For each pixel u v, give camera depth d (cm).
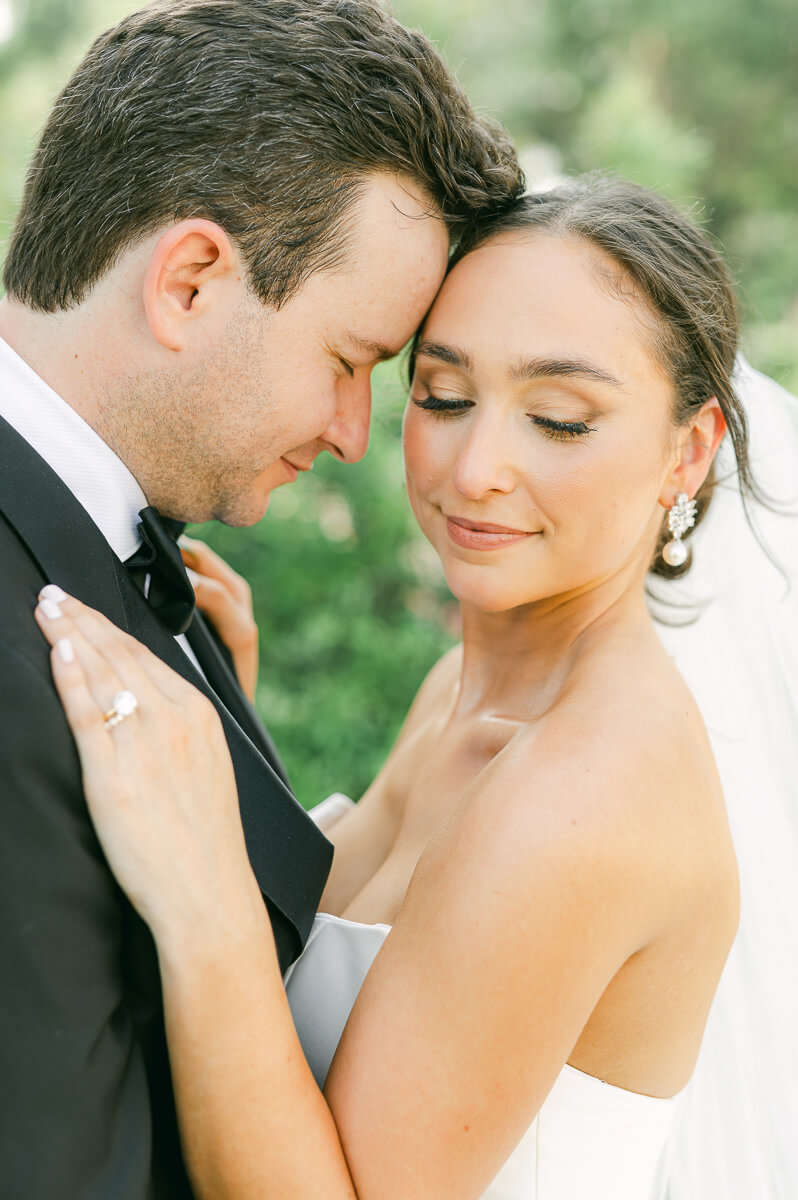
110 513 162
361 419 179
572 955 140
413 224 164
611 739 152
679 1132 221
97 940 129
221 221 156
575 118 809
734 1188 219
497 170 171
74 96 163
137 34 161
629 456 165
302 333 163
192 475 169
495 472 163
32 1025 122
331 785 418
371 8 167
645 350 164
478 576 172
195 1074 132
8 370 155
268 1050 134
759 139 846
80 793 129
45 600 136
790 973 225
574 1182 164
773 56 845
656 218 172
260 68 156
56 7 756
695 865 154
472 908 139
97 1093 125
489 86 808
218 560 230
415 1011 140
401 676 435
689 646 234
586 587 181
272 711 418
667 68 852
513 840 141
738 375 235
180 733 133
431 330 171
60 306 161
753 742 231
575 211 168
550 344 159
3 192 388
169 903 129
